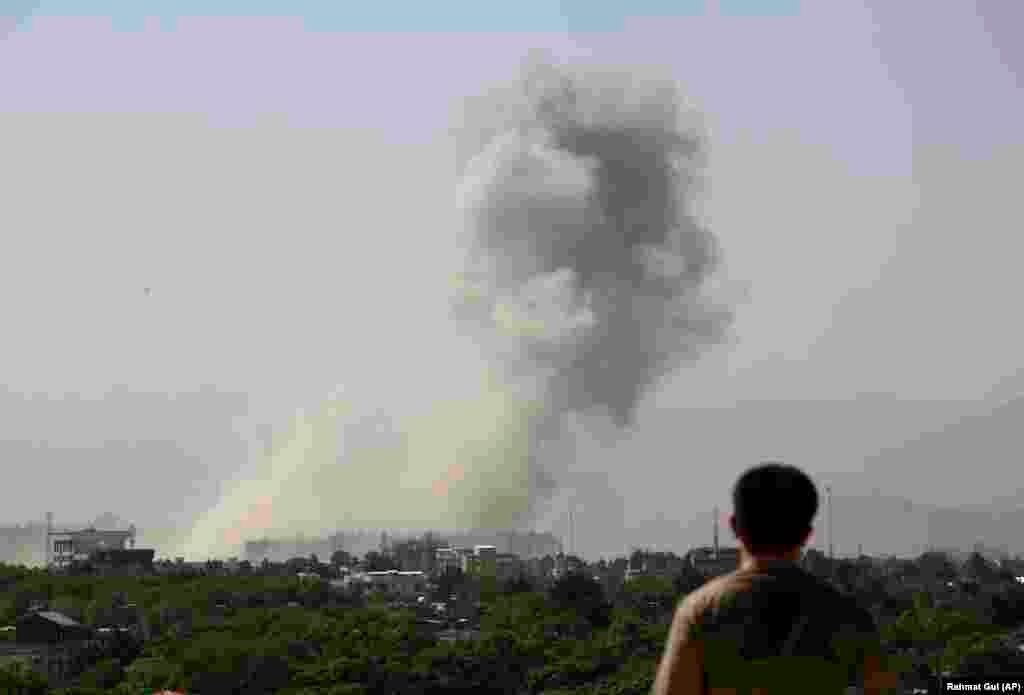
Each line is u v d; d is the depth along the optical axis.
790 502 9.91
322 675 192.38
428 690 197.62
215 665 188.88
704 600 9.88
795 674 9.50
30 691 172.50
